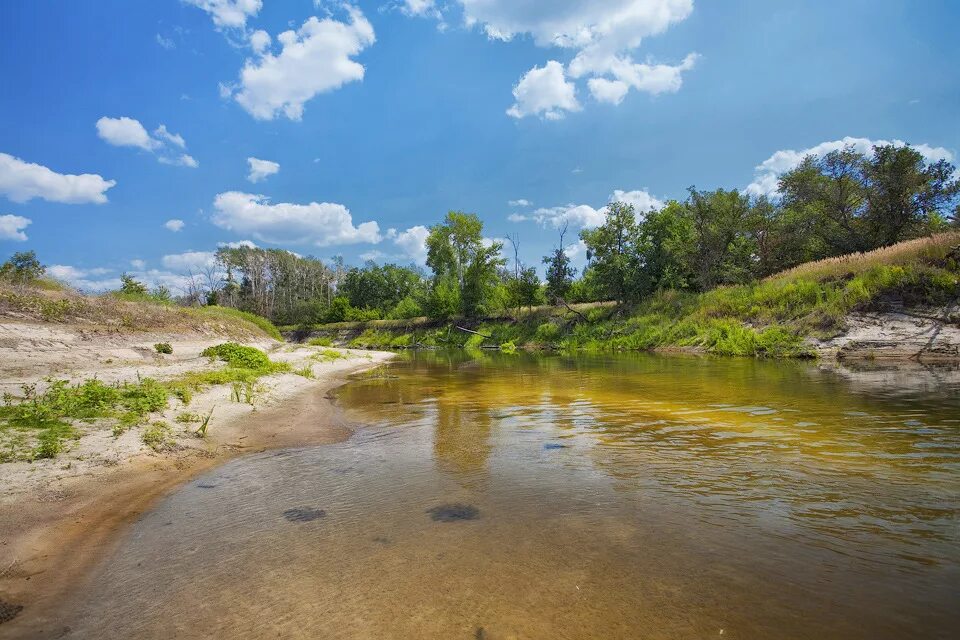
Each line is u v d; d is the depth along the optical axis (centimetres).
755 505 453
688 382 1343
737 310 2789
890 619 278
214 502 515
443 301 5694
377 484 566
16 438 640
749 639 266
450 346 5144
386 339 5941
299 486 564
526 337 4556
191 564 378
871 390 1062
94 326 1648
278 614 307
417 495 524
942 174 2933
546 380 1553
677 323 3156
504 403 1112
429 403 1158
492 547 393
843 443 640
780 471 542
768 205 3694
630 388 1268
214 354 1738
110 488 539
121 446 658
